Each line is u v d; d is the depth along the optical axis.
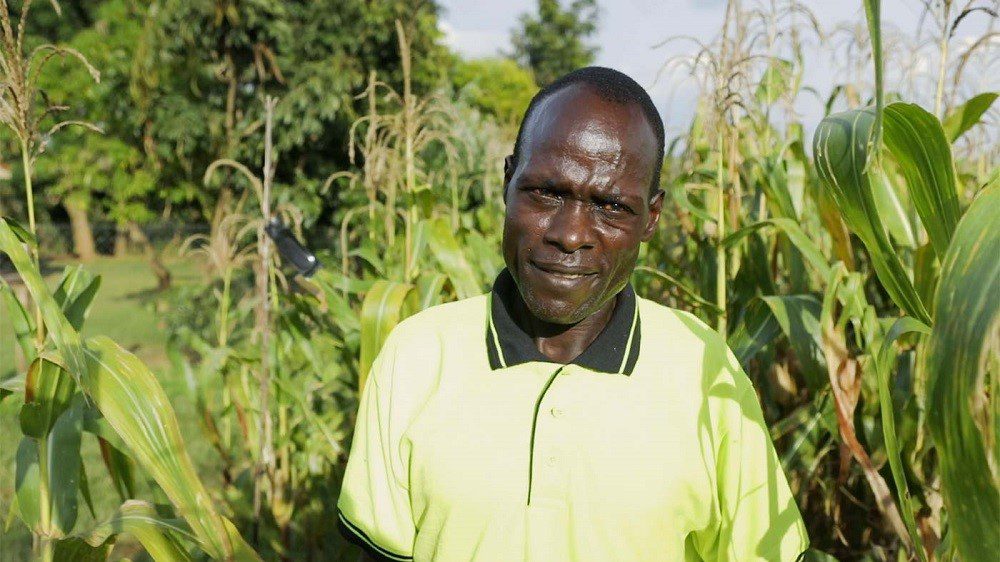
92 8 9.43
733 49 2.39
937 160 1.31
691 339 1.17
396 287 2.32
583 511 1.04
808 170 2.38
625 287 1.16
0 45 1.58
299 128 6.89
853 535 2.49
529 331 1.15
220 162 2.49
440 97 2.92
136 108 7.84
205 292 6.95
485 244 2.94
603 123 0.99
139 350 8.79
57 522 1.77
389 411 1.17
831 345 1.71
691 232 2.60
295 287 3.29
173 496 1.51
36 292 1.45
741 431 1.13
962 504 0.89
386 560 1.17
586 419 1.06
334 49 7.04
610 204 1.00
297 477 3.18
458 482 1.08
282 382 2.81
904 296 1.45
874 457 1.91
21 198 14.76
